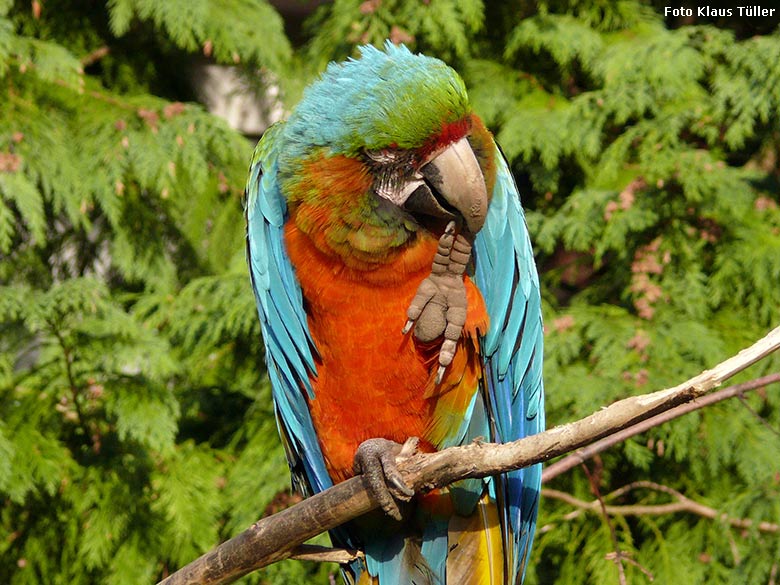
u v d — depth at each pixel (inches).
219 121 346.0
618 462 348.2
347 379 206.8
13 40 327.3
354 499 182.5
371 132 193.9
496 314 213.9
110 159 333.7
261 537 185.2
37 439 322.0
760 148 375.2
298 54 390.9
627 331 326.0
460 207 193.6
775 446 310.5
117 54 381.7
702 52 356.2
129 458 333.1
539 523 327.6
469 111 200.7
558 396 312.3
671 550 319.6
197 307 342.6
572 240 345.4
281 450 327.6
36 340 394.9
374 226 195.8
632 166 356.2
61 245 381.7
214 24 349.7
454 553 205.2
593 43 358.3
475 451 169.5
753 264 333.1
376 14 351.9
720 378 148.9
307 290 204.1
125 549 321.1
